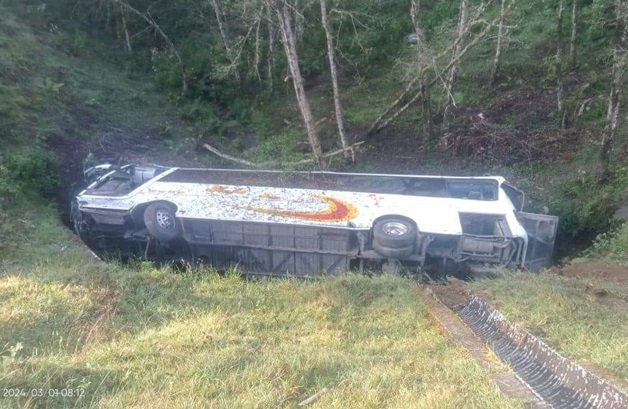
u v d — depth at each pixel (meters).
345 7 20.00
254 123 19.30
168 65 20.03
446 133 16.67
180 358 5.97
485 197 11.35
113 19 20.89
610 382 5.11
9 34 17.62
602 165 13.79
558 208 13.57
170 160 16.39
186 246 11.46
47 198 13.21
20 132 14.32
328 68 20.69
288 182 11.83
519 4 20.06
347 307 8.51
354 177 11.83
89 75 18.36
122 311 7.92
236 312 8.16
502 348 6.92
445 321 7.81
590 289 8.82
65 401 4.80
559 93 16.30
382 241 10.21
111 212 11.41
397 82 19.27
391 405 5.03
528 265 11.05
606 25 17.70
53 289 8.26
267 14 16.58
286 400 5.09
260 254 11.10
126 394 5.07
